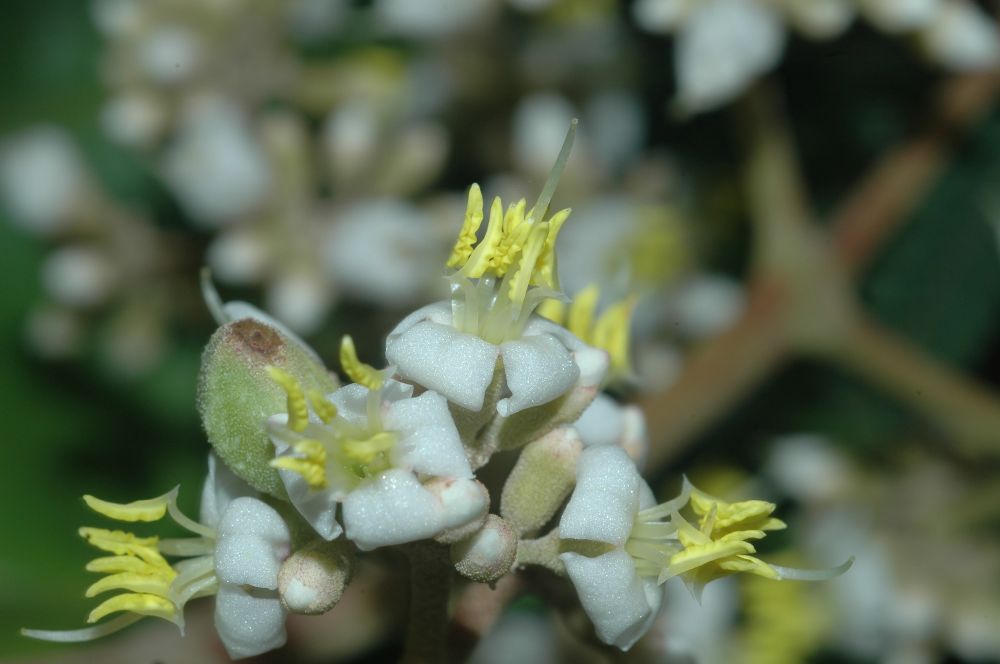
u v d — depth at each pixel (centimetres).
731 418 17
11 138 17
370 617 15
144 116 16
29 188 16
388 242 16
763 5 16
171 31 16
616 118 17
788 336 16
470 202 12
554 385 12
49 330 16
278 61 17
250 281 16
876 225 17
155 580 12
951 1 16
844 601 16
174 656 15
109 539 12
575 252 17
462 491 12
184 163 16
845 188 18
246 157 16
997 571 16
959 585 16
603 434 13
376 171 16
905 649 16
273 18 17
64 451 16
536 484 12
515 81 17
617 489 12
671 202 17
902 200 17
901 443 17
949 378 16
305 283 16
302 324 16
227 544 12
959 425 16
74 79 17
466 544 12
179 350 17
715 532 12
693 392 16
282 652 15
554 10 17
